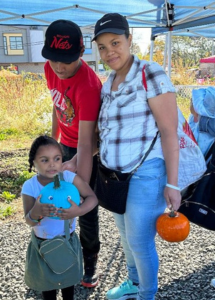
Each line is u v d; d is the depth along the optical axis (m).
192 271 2.98
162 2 5.13
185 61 32.00
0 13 5.00
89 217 2.64
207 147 2.57
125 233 2.37
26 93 11.56
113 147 2.02
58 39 2.01
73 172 2.14
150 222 2.10
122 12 5.37
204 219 2.43
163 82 1.88
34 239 2.06
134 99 1.93
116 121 2.00
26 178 5.54
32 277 2.13
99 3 4.86
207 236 3.64
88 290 2.75
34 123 9.41
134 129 1.97
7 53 38.16
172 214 2.00
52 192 1.86
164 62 8.07
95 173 2.58
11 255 3.35
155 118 1.95
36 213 1.85
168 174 1.94
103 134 2.09
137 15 5.24
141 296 2.26
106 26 1.88
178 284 2.80
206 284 2.79
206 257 3.21
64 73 2.16
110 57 1.95
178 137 2.09
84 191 2.04
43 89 12.44
